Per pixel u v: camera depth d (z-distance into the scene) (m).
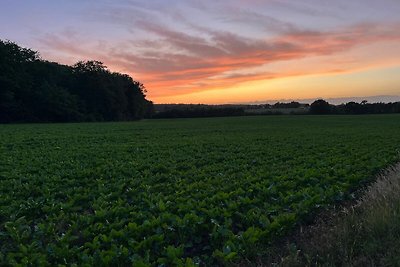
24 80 80.69
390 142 26.94
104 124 66.88
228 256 6.21
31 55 93.06
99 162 17.44
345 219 7.24
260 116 108.75
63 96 83.69
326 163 16.28
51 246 6.83
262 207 9.52
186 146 25.88
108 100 99.44
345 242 6.33
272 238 7.42
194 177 13.71
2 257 6.44
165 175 14.03
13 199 10.85
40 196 11.38
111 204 10.09
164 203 9.73
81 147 25.25
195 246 7.46
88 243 6.91
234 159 18.73
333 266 5.64
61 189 11.95
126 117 105.81
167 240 7.41
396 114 107.44
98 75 98.94
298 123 65.44
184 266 5.94
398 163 15.18
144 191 11.62
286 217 7.74
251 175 13.71
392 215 7.00
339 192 10.44
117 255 6.36
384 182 9.80
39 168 15.93
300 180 12.43
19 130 45.12
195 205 9.14
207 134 38.97
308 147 24.33
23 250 6.64
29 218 9.39
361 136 33.38
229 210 8.83
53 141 30.03
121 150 23.36
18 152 22.22
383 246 6.11
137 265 5.89
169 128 51.78
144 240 6.90
